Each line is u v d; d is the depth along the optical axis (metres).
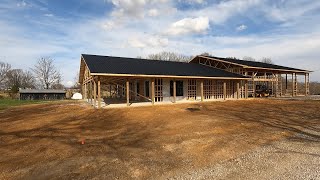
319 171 5.00
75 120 11.21
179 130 8.79
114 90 33.12
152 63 21.55
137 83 23.52
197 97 22.25
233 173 4.97
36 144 7.24
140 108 14.87
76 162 5.62
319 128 9.27
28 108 18.59
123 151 6.41
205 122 10.23
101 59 19.12
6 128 9.85
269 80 26.94
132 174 4.93
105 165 5.41
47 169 5.24
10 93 47.72
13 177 4.88
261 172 5.01
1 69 63.34
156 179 4.70
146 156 6.02
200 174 4.93
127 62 19.70
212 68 25.39
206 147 6.72
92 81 18.56
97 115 12.41
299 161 5.63
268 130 8.87
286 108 15.61
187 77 18.11
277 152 6.32
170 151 6.40
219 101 20.09
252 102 19.77
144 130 8.91
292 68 30.14
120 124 10.12
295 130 8.91
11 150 6.69
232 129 8.96
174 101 18.59
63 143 7.27
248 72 25.86
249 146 6.86
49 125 10.15
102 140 7.56
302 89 40.59
